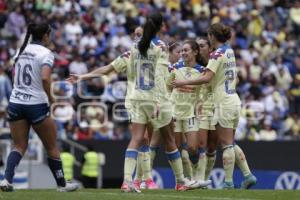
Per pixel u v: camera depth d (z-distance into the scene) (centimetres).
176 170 3597
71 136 6381
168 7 8294
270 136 6612
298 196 3303
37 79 3281
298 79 7612
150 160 4003
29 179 6200
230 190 3541
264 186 6231
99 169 6219
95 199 3056
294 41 8500
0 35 7456
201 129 3991
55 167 3372
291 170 6303
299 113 7262
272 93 7269
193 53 3938
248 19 8438
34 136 6303
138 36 3766
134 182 3575
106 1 8044
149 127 3753
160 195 3259
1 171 5925
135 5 8112
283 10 8781
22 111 3291
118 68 3681
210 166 4150
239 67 7544
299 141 6322
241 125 6544
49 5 7756
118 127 6525
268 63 7862
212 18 8412
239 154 3953
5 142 6050
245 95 7200
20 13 7612
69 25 7538
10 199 3031
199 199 3120
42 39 3322
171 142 3581
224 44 3788
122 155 6303
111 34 7619
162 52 3425
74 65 6956
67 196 3142
